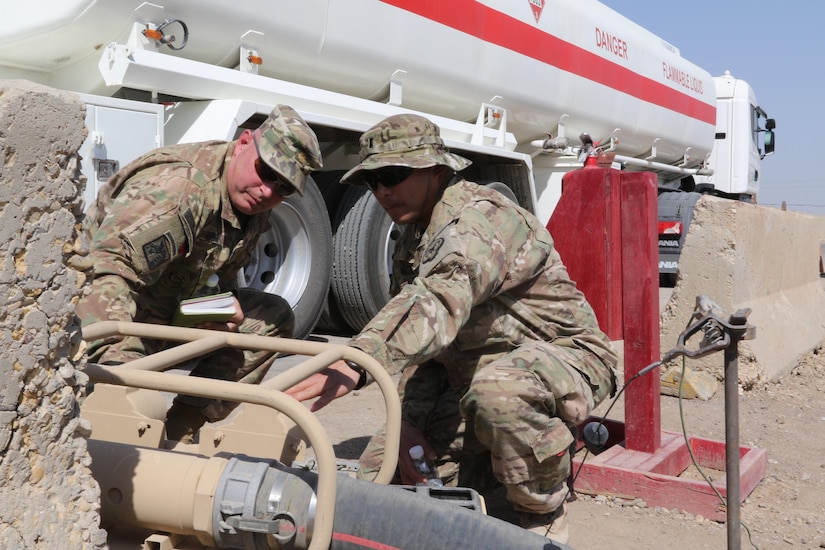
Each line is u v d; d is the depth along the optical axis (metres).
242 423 1.66
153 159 2.43
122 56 3.66
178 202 2.29
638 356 3.30
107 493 1.42
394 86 5.20
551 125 7.07
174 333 1.97
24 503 1.16
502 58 6.10
